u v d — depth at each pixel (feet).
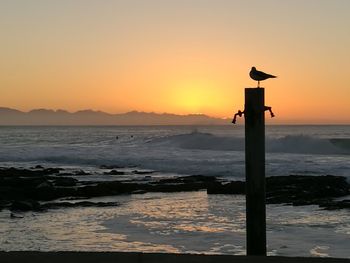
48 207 71.82
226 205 72.69
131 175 119.75
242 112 27.22
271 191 82.79
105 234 53.47
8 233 54.70
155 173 124.47
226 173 118.01
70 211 68.90
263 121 26.71
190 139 197.77
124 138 354.74
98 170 135.85
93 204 74.43
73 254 24.84
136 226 57.62
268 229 54.80
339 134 359.46
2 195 80.89
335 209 66.90
